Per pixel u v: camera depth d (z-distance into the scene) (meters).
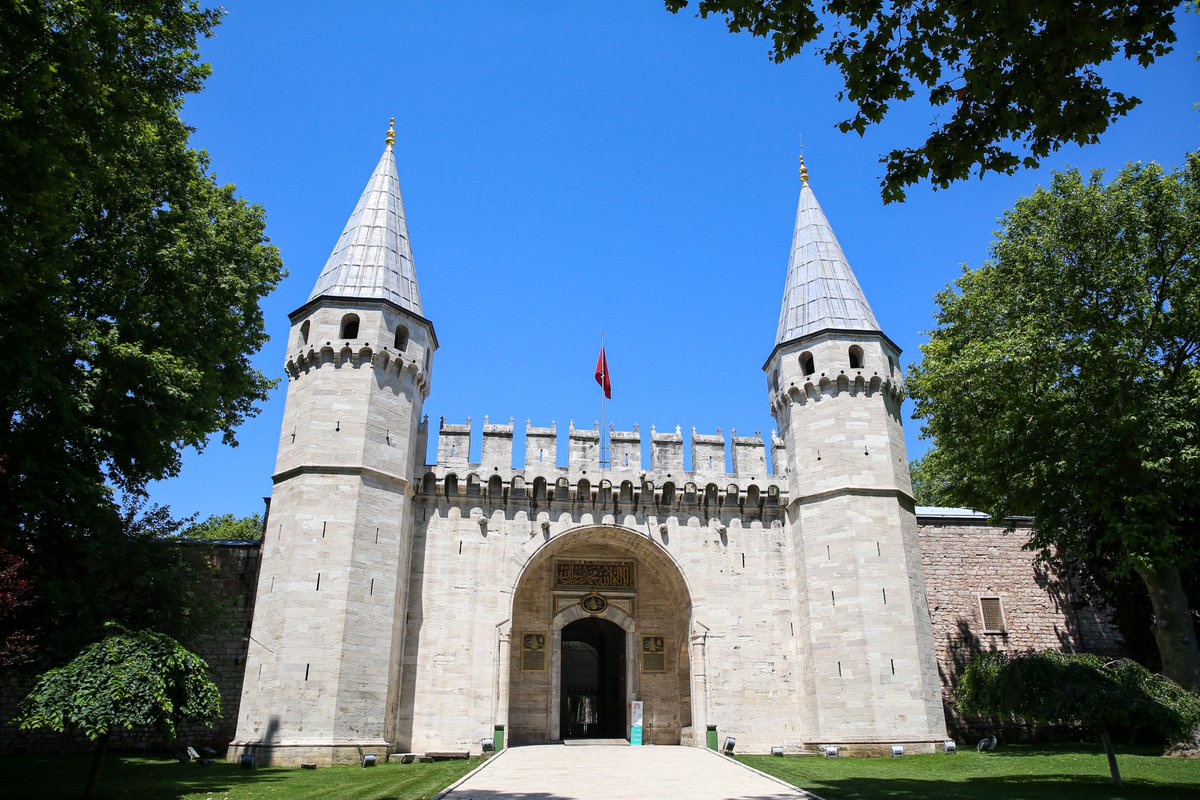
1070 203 30.17
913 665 32.06
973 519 41.00
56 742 31.14
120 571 28.02
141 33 18.59
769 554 36.69
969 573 39.94
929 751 30.91
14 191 15.01
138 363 22.98
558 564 38.47
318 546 30.58
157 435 24.84
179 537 31.67
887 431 35.75
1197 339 28.86
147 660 18.36
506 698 33.09
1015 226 32.22
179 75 21.14
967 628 38.94
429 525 34.94
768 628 35.56
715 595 35.81
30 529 23.50
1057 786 20.19
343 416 32.66
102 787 20.66
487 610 34.09
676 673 37.56
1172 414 27.47
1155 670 35.00
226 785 21.41
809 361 38.06
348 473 31.80
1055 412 29.14
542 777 22.38
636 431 37.81
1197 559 31.55
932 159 12.88
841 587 33.34
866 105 12.85
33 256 17.58
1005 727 37.16
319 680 28.91
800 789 19.88
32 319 20.69
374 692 30.05
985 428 32.28
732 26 12.77
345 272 35.84
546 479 36.06
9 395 21.22
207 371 26.22
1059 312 30.19
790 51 12.77
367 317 34.44
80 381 22.53
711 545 36.56
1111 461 28.27
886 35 12.43
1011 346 29.12
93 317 23.92
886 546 33.72
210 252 26.83
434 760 30.44
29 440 22.53
